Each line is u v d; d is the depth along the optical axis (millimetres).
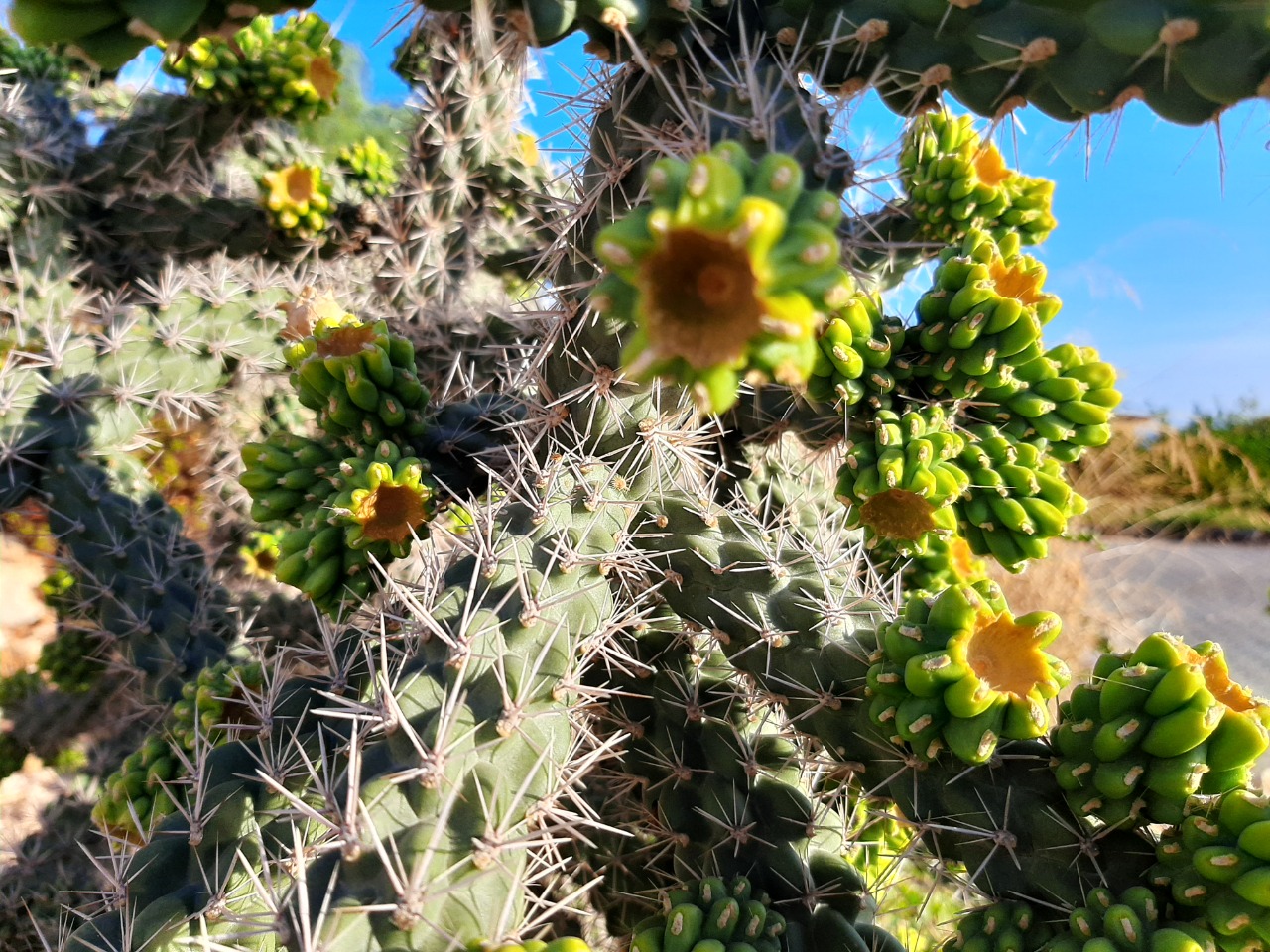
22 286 315
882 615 160
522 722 136
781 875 166
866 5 131
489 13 129
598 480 168
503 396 215
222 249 348
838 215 100
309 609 311
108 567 268
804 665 156
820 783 186
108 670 279
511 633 145
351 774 120
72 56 108
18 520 327
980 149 144
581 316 169
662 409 178
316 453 183
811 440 184
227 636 283
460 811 126
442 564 169
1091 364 169
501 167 309
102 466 279
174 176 336
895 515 163
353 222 350
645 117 152
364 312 317
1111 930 121
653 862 195
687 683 185
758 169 100
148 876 146
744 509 189
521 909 129
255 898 138
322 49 326
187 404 301
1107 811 128
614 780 199
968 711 129
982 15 123
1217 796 123
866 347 158
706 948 140
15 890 271
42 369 279
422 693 138
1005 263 177
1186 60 112
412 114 326
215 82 311
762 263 92
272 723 166
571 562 154
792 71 136
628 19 130
